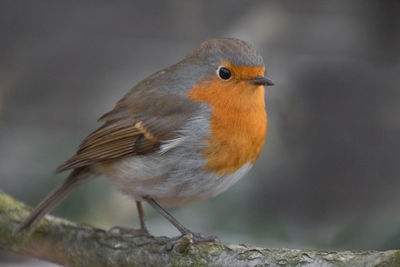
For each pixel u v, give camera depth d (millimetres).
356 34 13594
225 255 6184
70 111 13547
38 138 11977
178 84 7441
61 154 10703
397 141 13422
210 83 7160
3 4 13688
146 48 13891
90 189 9586
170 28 13797
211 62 7176
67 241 7285
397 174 13211
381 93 13641
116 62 14055
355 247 8094
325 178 13039
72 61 14070
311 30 13234
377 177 13227
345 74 13570
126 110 7656
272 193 11734
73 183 7766
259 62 7090
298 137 12477
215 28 12766
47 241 7383
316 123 13250
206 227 9078
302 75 13039
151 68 13891
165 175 7250
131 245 6910
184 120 7184
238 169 7191
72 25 14195
